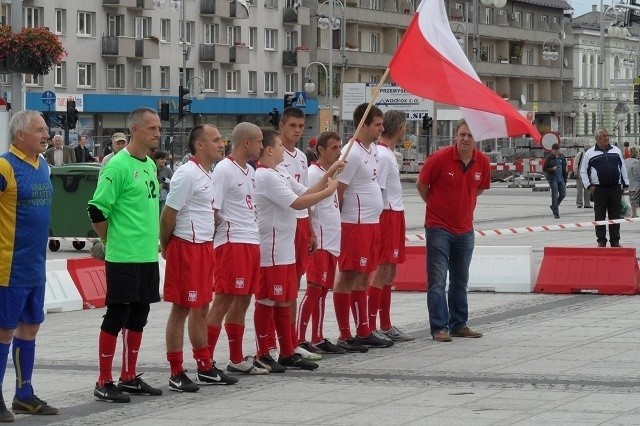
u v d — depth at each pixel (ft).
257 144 44.70
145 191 41.27
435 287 53.11
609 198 95.30
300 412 38.19
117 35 299.17
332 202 49.73
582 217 140.46
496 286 72.02
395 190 53.01
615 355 47.78
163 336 55.98
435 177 53.16
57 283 66.28
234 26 335.88
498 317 60.59
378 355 49.78
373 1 376.68
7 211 38.09
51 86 279.90
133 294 40.96
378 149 52.65
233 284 44.65
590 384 41.68
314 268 49.60
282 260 46.21
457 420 36.11
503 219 136.77
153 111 41.37
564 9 454.81
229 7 329.52
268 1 344.49
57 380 45.16
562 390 40.65
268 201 46.09
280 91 350.02
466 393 40.57
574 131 465.88
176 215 42.37
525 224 127.65
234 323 45.73
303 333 49.96
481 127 49.19
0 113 87.20
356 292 51.55
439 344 52.19
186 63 306.35
